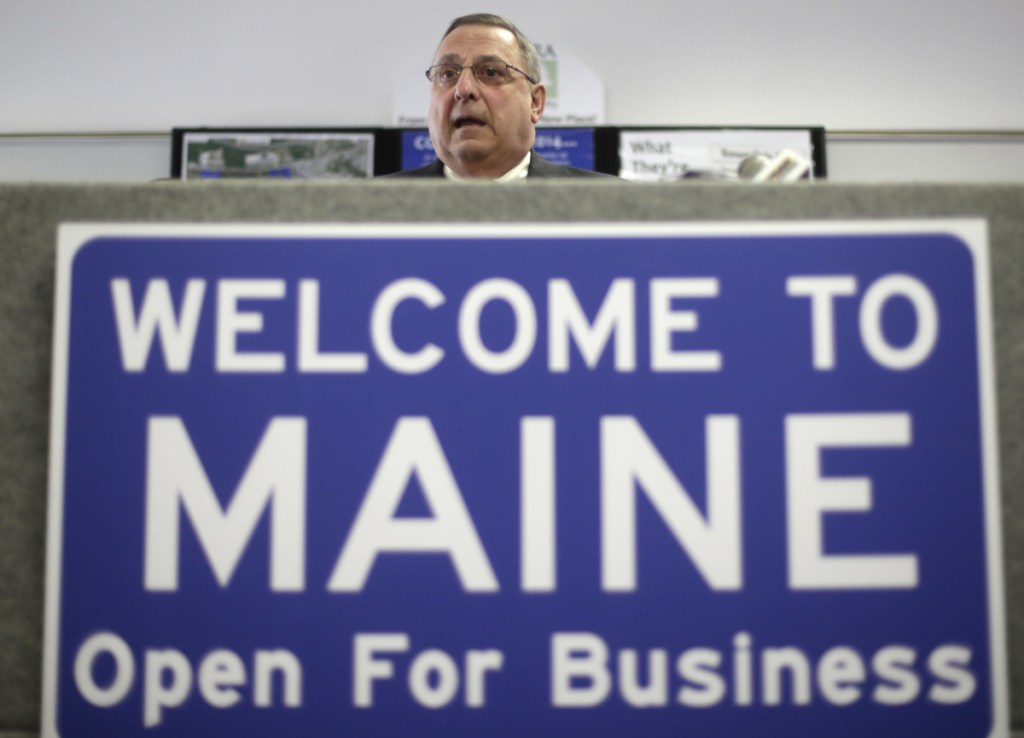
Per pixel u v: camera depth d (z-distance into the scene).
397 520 0.39
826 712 0.38
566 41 2.52
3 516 0.41
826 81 2.50
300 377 0.40
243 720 0.39
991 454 0.39
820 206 0.41
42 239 0.42
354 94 2.54
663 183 0.41
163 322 0.40
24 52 2.55
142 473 0.39
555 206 0.41
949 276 0.40
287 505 0.39
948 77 2.49
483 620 0.39
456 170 1.57
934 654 0.39
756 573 0.39
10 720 0.40
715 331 0.40
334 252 0.40
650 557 0.39
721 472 0.39
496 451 0.40
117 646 0.39
